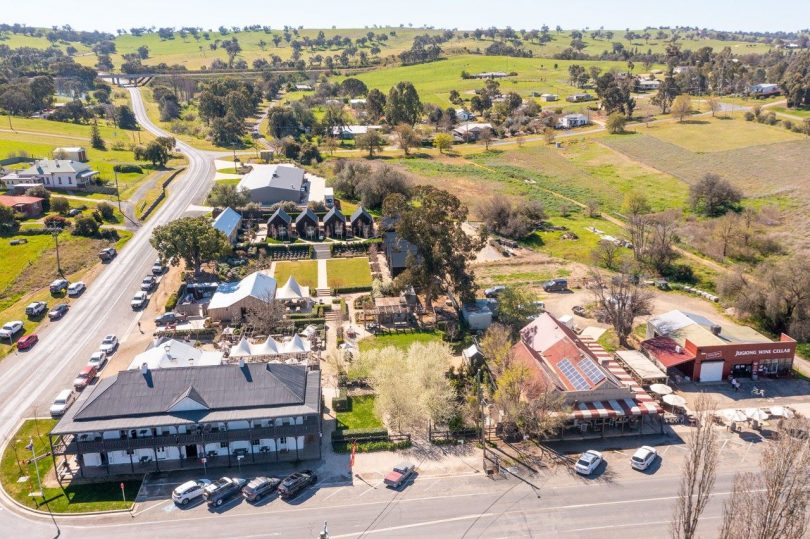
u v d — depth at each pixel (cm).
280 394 7294
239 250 14088
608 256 13862
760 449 7281
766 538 4425
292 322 10575
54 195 16600
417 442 7594
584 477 6900
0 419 7938
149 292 11975
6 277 12125
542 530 6097
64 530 6081
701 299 12038
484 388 8562
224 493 6506
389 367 8288
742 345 8856
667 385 8694
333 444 7462
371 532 6066
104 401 7075
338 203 17850
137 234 14912
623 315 10025
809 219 16438
